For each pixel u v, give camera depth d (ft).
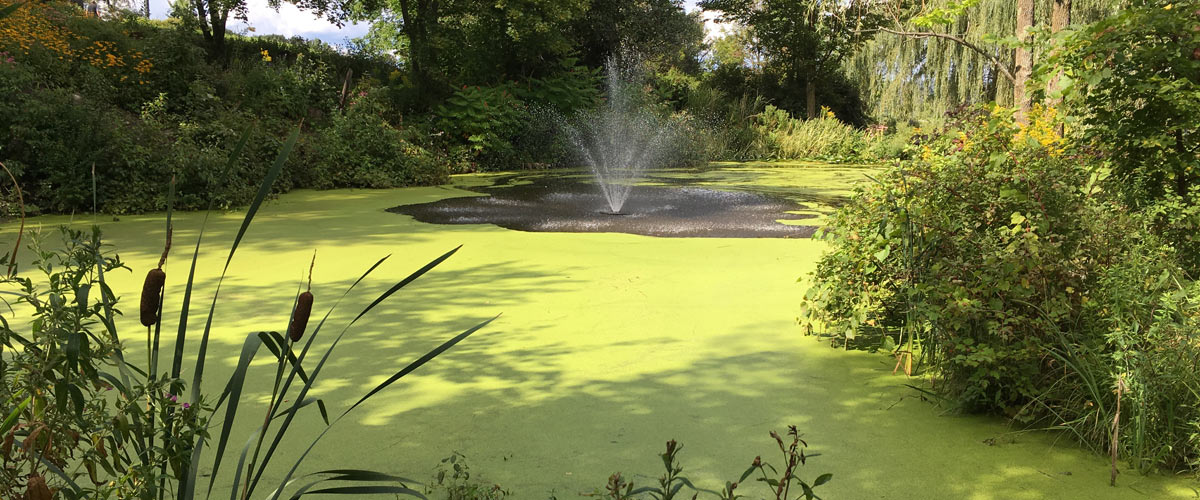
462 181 45.85
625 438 9.12
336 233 24.59
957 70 61.57
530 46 63.10
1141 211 12.73
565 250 21.36
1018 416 9.36
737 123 77.10
